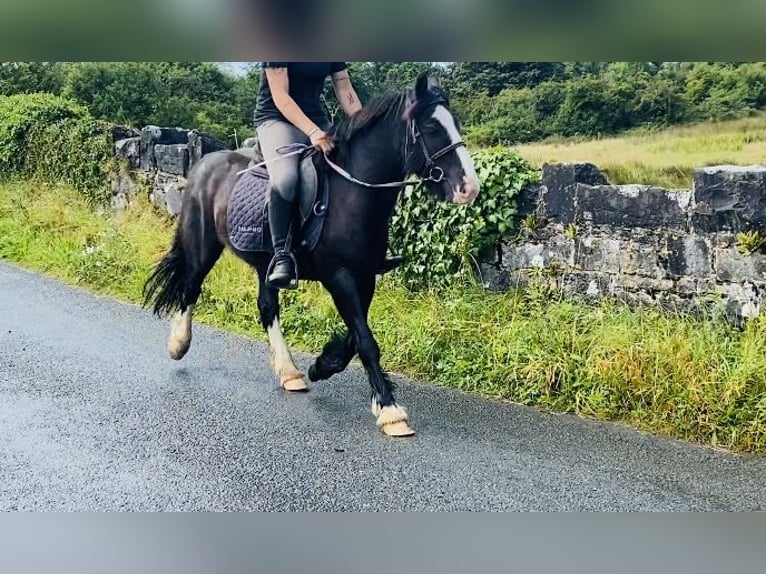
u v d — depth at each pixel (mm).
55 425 5012
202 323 7629
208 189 6059
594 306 6180
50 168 12266
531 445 4801
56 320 7492
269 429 5027
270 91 5191
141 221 10039
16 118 13000
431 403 5531
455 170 4562
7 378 5840
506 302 6426
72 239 10156
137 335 7102
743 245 5395
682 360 5199
